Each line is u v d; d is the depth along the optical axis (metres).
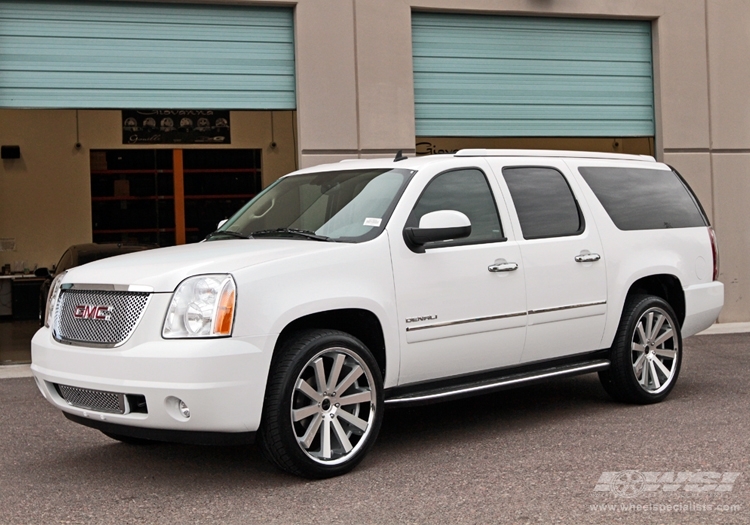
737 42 11.80
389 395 5.17
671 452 5.11
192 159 17.95
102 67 9.44
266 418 4.51
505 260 5.59
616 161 6.76
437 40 10.73
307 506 4.28
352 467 4.84
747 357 8.80
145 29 9.57
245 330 4.38
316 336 4.68
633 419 6.05
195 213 18.02
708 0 11.70
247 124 18.14
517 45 11.09
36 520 4.20
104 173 17.72
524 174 6.03
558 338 5.93
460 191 5.60
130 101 9.53
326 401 4.73
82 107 9.38
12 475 5.03
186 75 9.71
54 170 17.58
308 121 9.99
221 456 5.35
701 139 11.66
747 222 11.77
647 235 6.59
